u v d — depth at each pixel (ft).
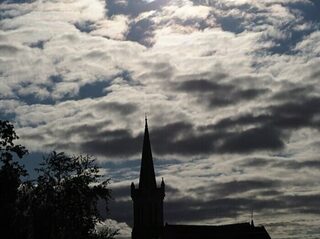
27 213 281.13
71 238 283.79
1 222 270.87
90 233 297.12
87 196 287.48
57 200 284.00
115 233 303.27
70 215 286.46
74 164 289.53
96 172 292.81
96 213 290.76
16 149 285.02
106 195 291.38
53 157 287.69
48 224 280.10
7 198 276.62
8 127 284.00
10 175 278.05
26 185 285.64
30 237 279.28
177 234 654.53
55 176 287.07
